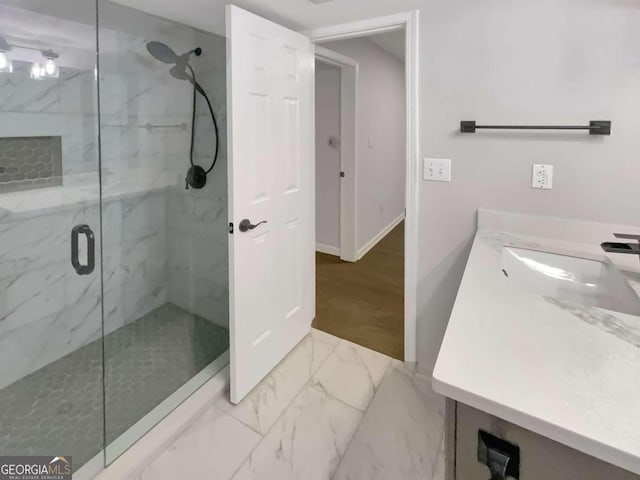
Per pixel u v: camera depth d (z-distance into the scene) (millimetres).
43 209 1976
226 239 2459
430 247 2082
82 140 2076
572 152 1664
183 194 2518
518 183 1799
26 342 2010
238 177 1789
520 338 900
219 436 1759
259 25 1819
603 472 637
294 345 2447
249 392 2037
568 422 642
